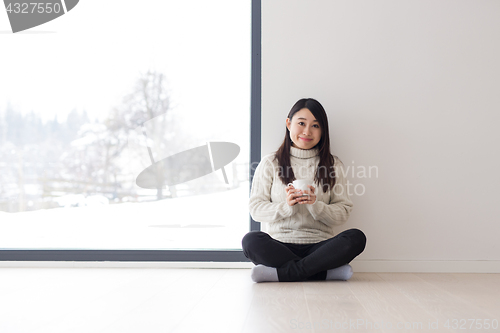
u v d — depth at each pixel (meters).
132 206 2.18
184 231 2.17
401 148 2.09
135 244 2.17
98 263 2.10
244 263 2.08
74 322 1.09
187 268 2.08
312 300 1.35
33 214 2.18
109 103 2.21
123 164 2.19
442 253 2.06
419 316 1.16
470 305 1.30
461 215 2.07
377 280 1.78
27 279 1.76
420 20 2.12
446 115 2.09
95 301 1.34
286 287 1.58
